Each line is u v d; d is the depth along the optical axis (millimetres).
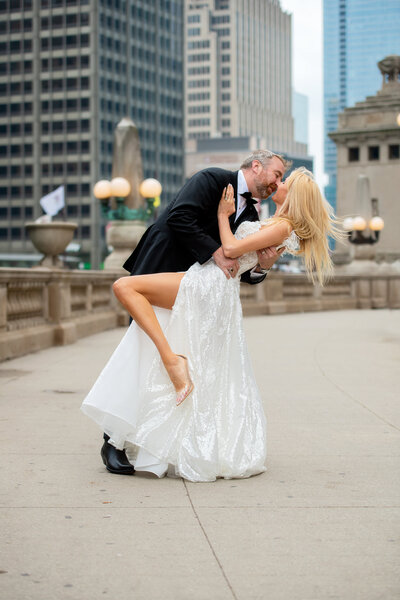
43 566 2830
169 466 4238
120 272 16125
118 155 17359
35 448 4824
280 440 5148
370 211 29094
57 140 104188
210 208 4211
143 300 4094
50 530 3236
